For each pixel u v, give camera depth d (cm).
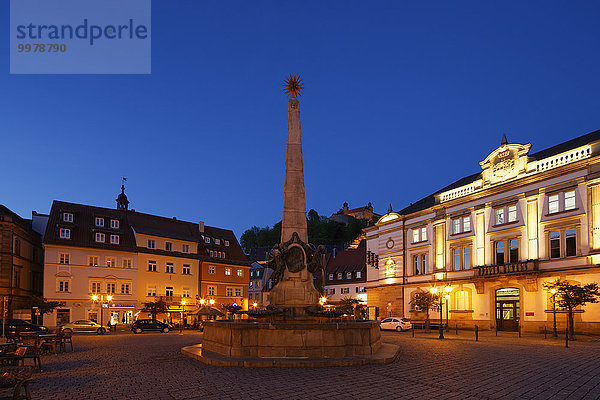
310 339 1575
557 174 3622
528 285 3734
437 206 4862
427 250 5003
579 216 3441
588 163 3400
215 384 1188
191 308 6425
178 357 1789
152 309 5528
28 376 959
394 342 2702
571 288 3116
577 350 2161
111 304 5634
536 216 3781
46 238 5322
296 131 2269
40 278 6056
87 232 5731
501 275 3928
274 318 1969
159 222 6744
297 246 2128
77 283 5438
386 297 5594
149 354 1980
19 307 5212
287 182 2216
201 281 6725
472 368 1480
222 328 1692
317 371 1387
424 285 4956
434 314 4750
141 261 5994
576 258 3425
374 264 5891
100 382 1243
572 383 1233
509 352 2028
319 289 2123
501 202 4112
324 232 12262
